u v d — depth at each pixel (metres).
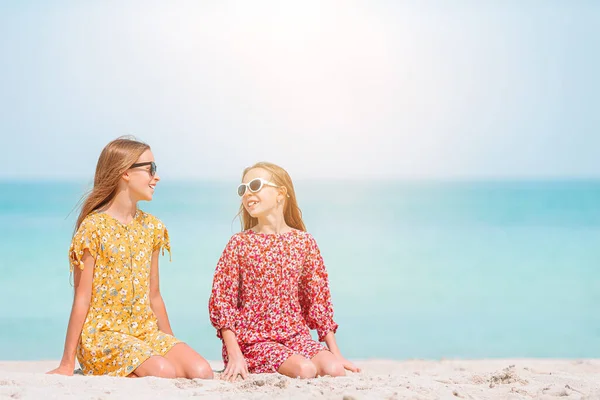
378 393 4.17
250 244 5.38
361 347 10.45
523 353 10.09
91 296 5.14
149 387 4.39
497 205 50.53
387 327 11.94
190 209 41.66
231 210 40.56
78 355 5.16
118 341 4.98
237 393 4.23
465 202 53.97
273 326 5.29
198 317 12.39
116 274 5.16
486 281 17.22
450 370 6.80
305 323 5.57
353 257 21.92
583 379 5.11
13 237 26.59
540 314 13.09
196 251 21.98
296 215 5.67
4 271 17.95
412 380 4.83
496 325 12.09
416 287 16.25
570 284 16.77
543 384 4.77
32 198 52.53
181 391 4.29
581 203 52.03
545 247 25.09
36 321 11.90
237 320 5.31
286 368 4.93
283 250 5.39
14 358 9.37
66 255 21.39
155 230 5.44
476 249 24.39
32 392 4.10
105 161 5.26
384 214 41.62
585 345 10.61
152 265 5.47
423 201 55.12
